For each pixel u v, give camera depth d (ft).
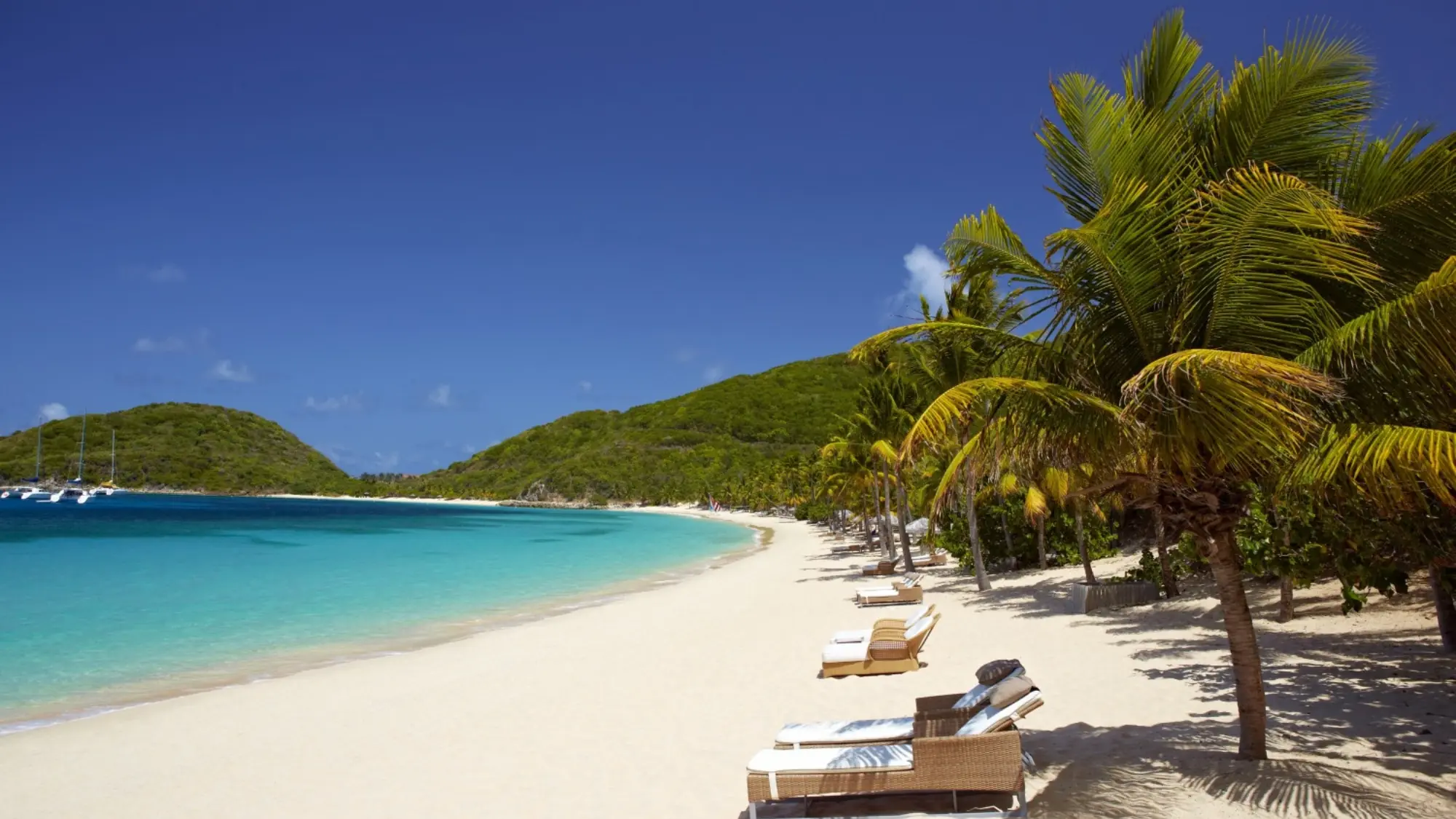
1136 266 17.98
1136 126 18.72
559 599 70.95
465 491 529.45
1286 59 17.87
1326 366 15.65
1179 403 16.03
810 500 247.50
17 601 68.95
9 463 515.91
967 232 19.42
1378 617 36.37
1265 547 30.42
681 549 143.23
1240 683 19.06
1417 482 15.52
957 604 54.90
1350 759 19.06
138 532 175.63
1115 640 37.58
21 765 25.94
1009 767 16.88
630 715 29.35
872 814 17.95
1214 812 16.19
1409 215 17.15
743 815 19.27
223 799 22.52
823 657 34.55
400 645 48.26
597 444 525.34
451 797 21.67
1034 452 19.49
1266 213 15.84
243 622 57.52
